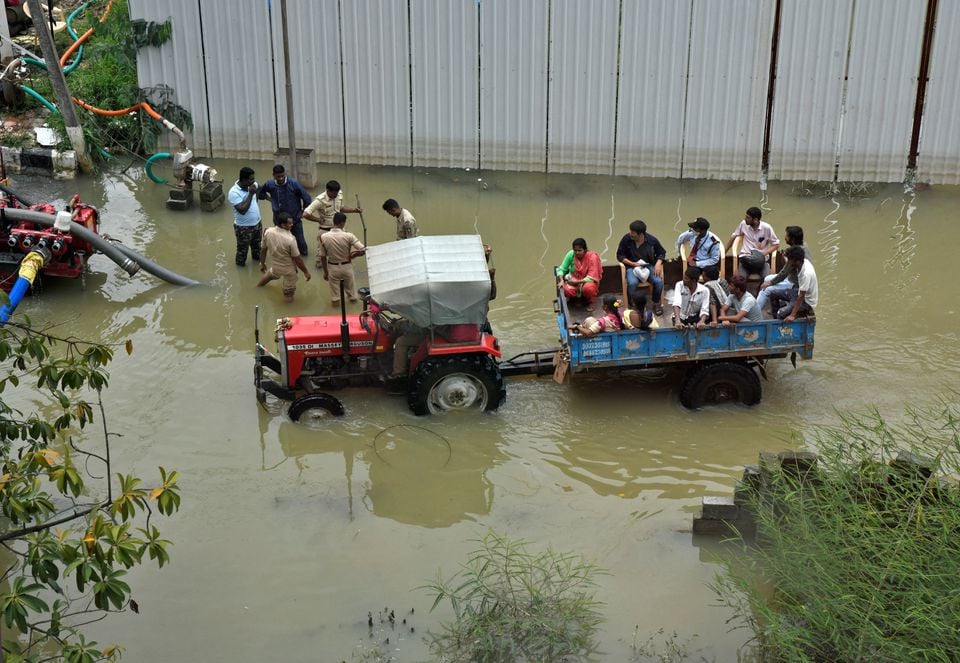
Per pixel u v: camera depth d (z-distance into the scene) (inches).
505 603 309.4
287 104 628.1
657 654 293.6
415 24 646.5
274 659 293.6
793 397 429.1
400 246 408.8
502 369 430.9
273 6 650.8
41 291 522.6
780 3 619.5
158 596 319.6
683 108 651.5
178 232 597.6
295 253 502.9
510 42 644.7
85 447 394.0
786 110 645.9
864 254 566.9
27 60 706.8
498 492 371.9
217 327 491.2
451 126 677.3
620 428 410.6
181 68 677.9
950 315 499.2
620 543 343.0
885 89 633.6
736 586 320.2
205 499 365.7
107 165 690.8
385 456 392.8
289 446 398.6
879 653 265.0
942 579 269.1
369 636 302.0
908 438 393.7
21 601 216.2
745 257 444.8
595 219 616.7
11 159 666.2
